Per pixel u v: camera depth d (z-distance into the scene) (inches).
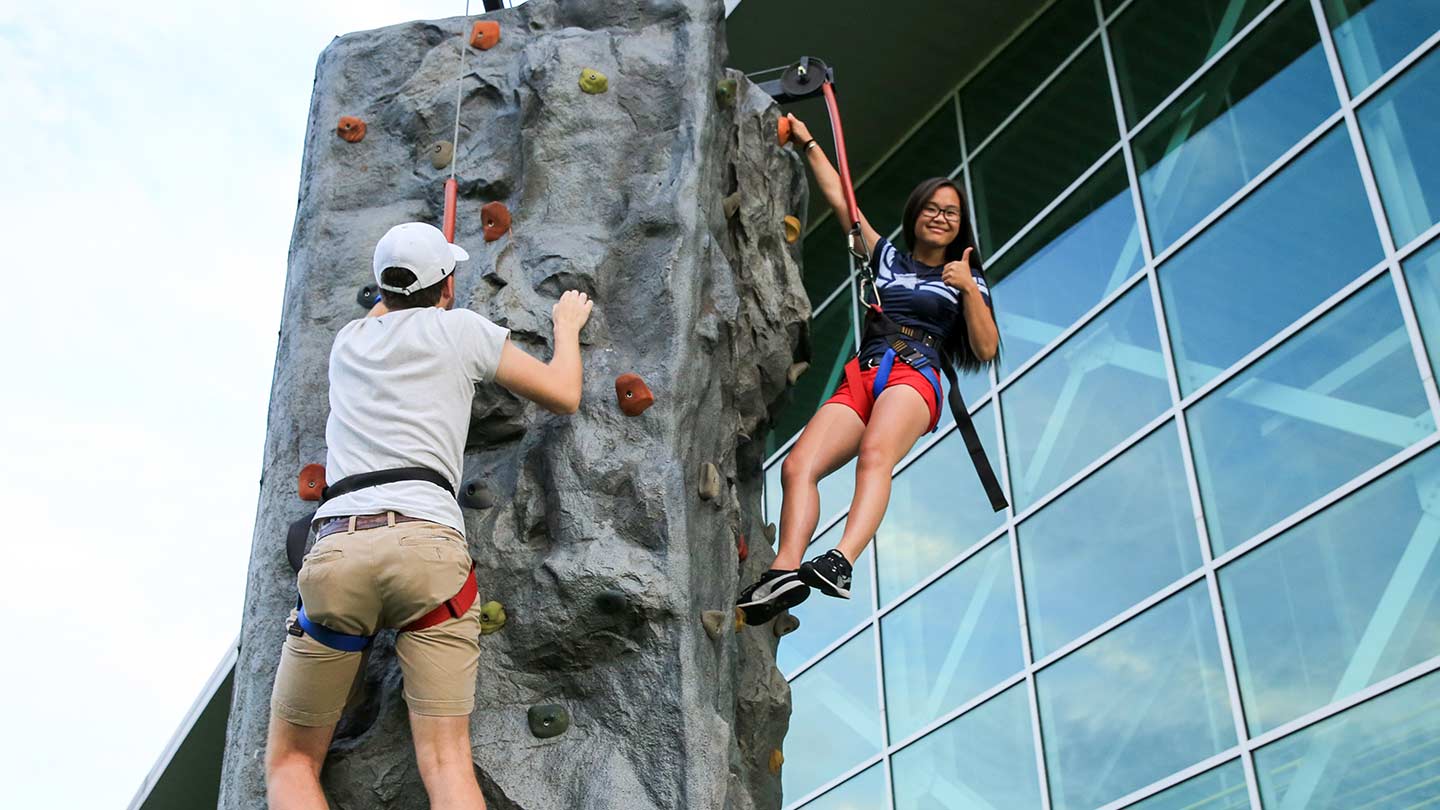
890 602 530.9
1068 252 512.4
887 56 564.4
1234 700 390.3
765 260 226.1
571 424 182.4
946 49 569.3
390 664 173.0
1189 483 429.1
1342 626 372.5
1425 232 389.4
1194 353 447.2
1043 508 479.2
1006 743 458.0
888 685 517.0
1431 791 335.9
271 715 159.6
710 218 206.2
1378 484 377.7
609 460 180.2
